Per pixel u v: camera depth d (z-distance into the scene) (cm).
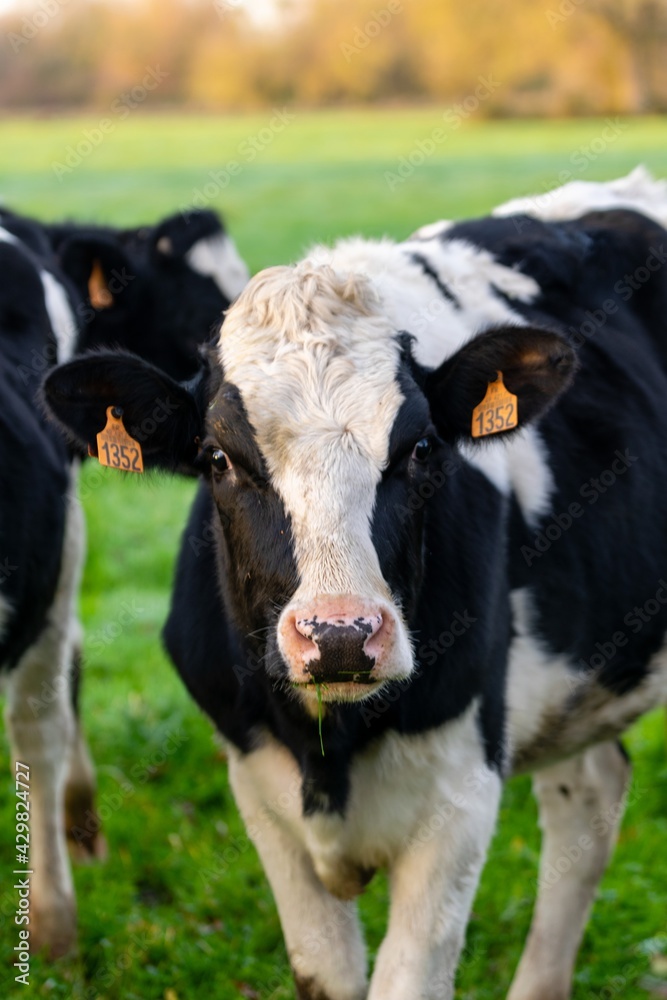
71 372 388
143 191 2755
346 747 402
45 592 566
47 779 578
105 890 603
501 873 607
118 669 822
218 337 415
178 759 718
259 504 375
